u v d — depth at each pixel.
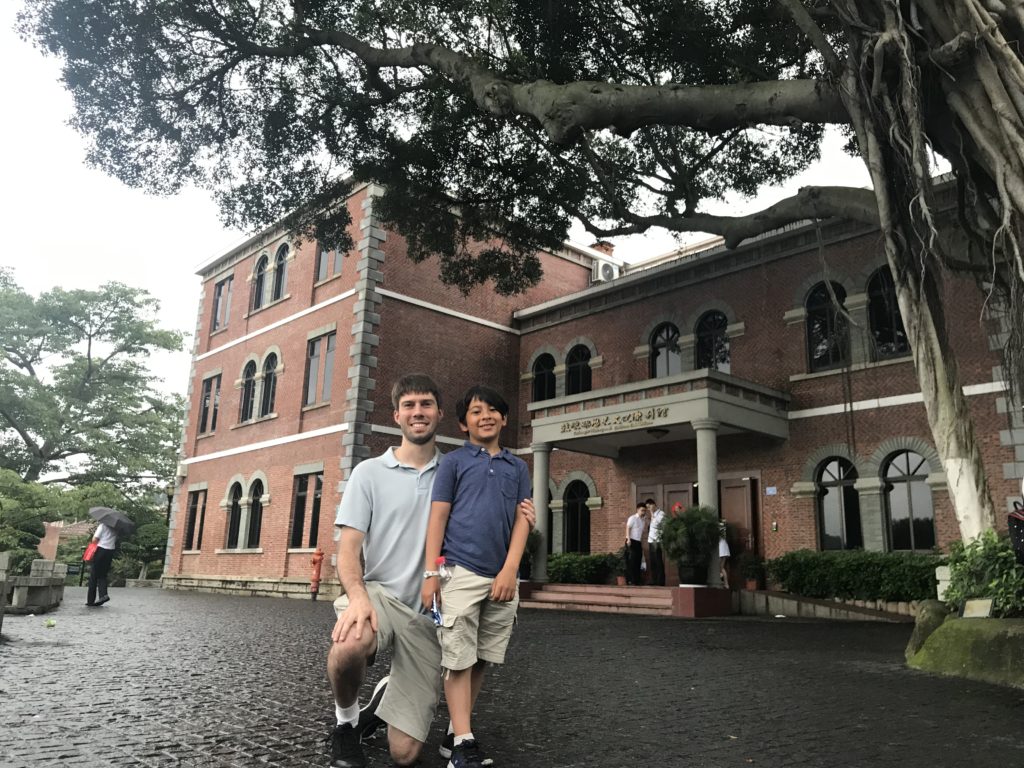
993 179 7.48
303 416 21.59
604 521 19.72
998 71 7.02
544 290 24.62
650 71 12.83
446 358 21.69
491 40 12.81
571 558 18.86
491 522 3.47
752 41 11.91
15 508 27.80
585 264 26.09
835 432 15.92
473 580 3.39
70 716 4.32
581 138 10.09
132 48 12.69
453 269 17.31
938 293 7.91
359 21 12.92
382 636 3.25
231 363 25.67
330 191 15.45
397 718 3.29
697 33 11.83
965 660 6.43
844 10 7.73
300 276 23.17
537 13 12.22
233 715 4.46
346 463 19.38
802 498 16.14
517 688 5.73
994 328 9.01
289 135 14.47
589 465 20.34
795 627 11.48
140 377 38.62
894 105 7.59
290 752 3.59
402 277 21.16
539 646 8.69
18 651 7.16
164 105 13.69
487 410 3.68
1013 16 7.05
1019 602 6.58
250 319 25.20
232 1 12.70
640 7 12.04
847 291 16.28
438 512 3.42
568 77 12.60
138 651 7.46
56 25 12.22
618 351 20.64
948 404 7.62
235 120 14.27
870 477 15.23
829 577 14.43
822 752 3.79
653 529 16.91
